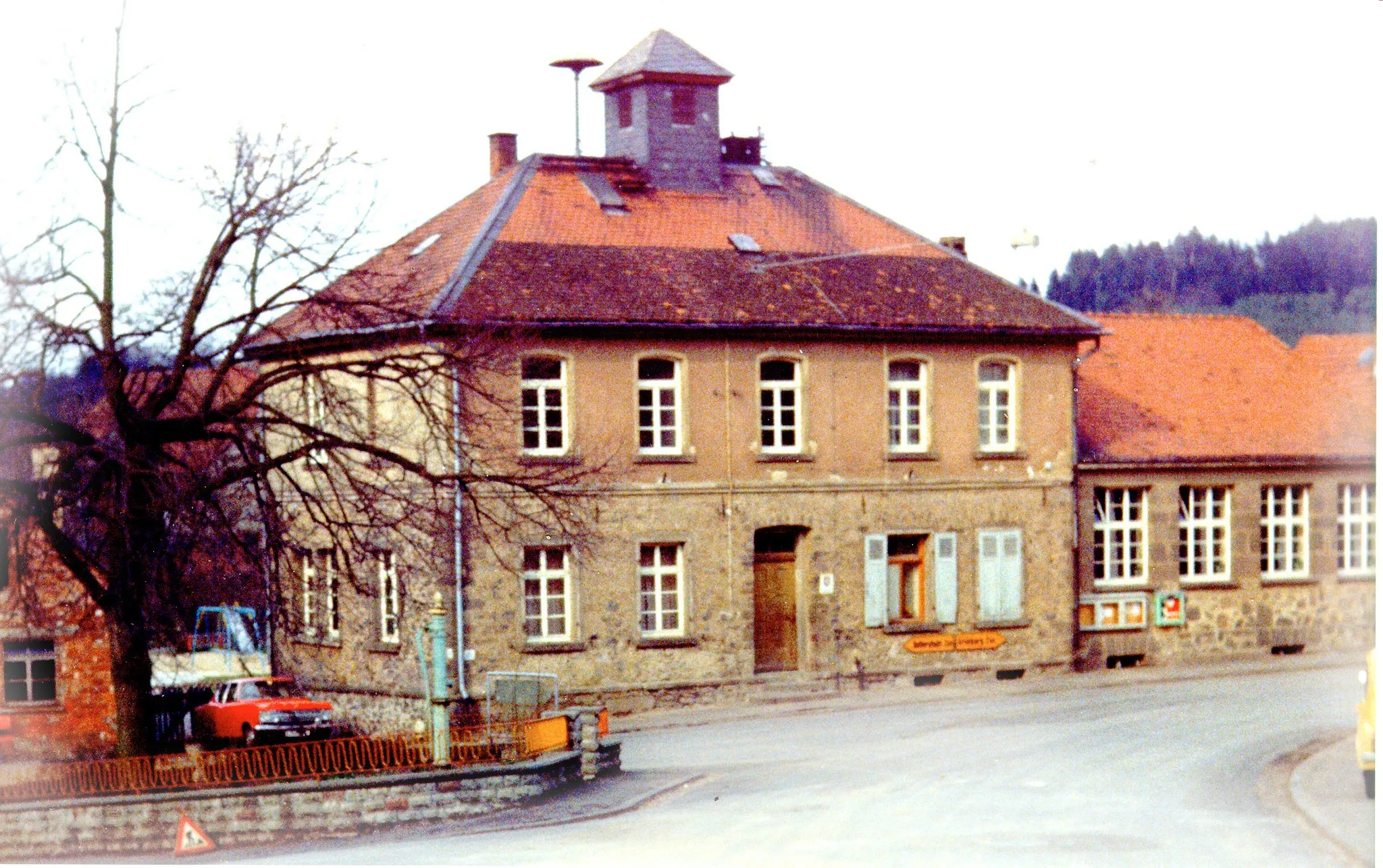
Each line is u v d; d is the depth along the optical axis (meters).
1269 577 46.47
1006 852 22.09
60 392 30.53
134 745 30.41
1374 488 47.56
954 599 42.69
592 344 38.97
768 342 40.69
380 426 35.72
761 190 45.41
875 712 38.31
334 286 32.19
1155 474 45.19
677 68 44.41
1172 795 26.16
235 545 31.11
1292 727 33.16
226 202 29.33
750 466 40.56
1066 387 44.00
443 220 43.56
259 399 35.53
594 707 31.70
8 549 32.50
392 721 39.25
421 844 26.42
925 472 42.34
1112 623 44.69
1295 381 48.53
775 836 24.14
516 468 38.16
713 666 40.09
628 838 24.83
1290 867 20.77
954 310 42.78
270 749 31.39
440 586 37.72
